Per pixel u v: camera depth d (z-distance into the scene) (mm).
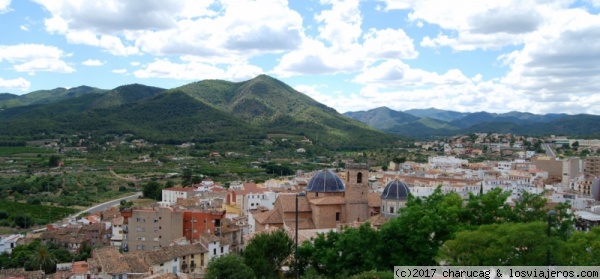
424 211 82875
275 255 109750
